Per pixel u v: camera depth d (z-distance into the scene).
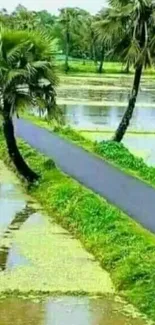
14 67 26.06
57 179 26.47
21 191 26.50
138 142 39.66
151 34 32.19
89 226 20.92
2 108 26.56
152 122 49.28
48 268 18.36
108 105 59.88
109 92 74.00
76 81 91.12
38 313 15.52
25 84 26.12
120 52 33.31
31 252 19.59
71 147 34.28
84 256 19.36
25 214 23.44
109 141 33.75
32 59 26.23
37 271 18.14
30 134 38.25
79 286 17.20
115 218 21.02
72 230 21.58
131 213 21.94
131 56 32.66
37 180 26.81
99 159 31.16
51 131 39.50
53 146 34.44
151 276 16.91
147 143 39.38
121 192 24.69
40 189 25.94
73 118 49.59
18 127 40.88
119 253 18.55
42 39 26.67
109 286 17.25
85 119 49.22
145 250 18.38
